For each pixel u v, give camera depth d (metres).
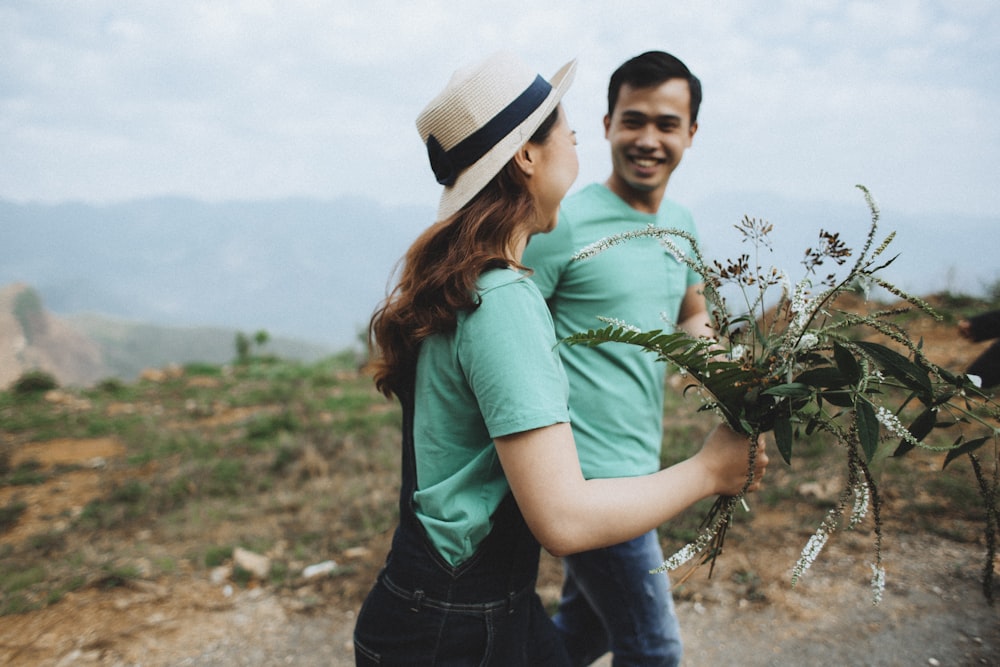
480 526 1.15
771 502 3.80
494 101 1.14
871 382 1.14
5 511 5.22
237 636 3.10
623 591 1.82
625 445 1.93
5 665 2.92
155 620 3.24
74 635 3.12
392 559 1.23
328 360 14.62
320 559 3.83
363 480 5.19
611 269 1.94
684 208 2.30
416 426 1.20
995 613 2.70
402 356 1.21
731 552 3.36
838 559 3.19
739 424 1.20
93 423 8.73
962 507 3.44
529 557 1.24
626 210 2.05
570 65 1.31
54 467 6.74
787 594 2.97
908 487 3.69
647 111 2.00
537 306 1.10
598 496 1.04
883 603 2.84
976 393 1.13
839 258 1.16
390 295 1.23
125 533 4.51
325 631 3.12
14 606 3.38
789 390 1.12
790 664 2.57
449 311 1.09
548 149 1.21
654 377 1.99
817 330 1.25
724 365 1.14
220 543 4.15
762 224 1.23
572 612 2.10
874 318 1.21
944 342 6.06
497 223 1.14
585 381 1.93
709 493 1.19
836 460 4.17
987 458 3.67
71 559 4.03
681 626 2.86
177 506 4.99
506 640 1.19
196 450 6.70
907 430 1.15
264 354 16.25
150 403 10.45
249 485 5.37
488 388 1.04
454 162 1.17
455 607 1.16
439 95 1.17
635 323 1.96
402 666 1.18
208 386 11.89
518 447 1.03
